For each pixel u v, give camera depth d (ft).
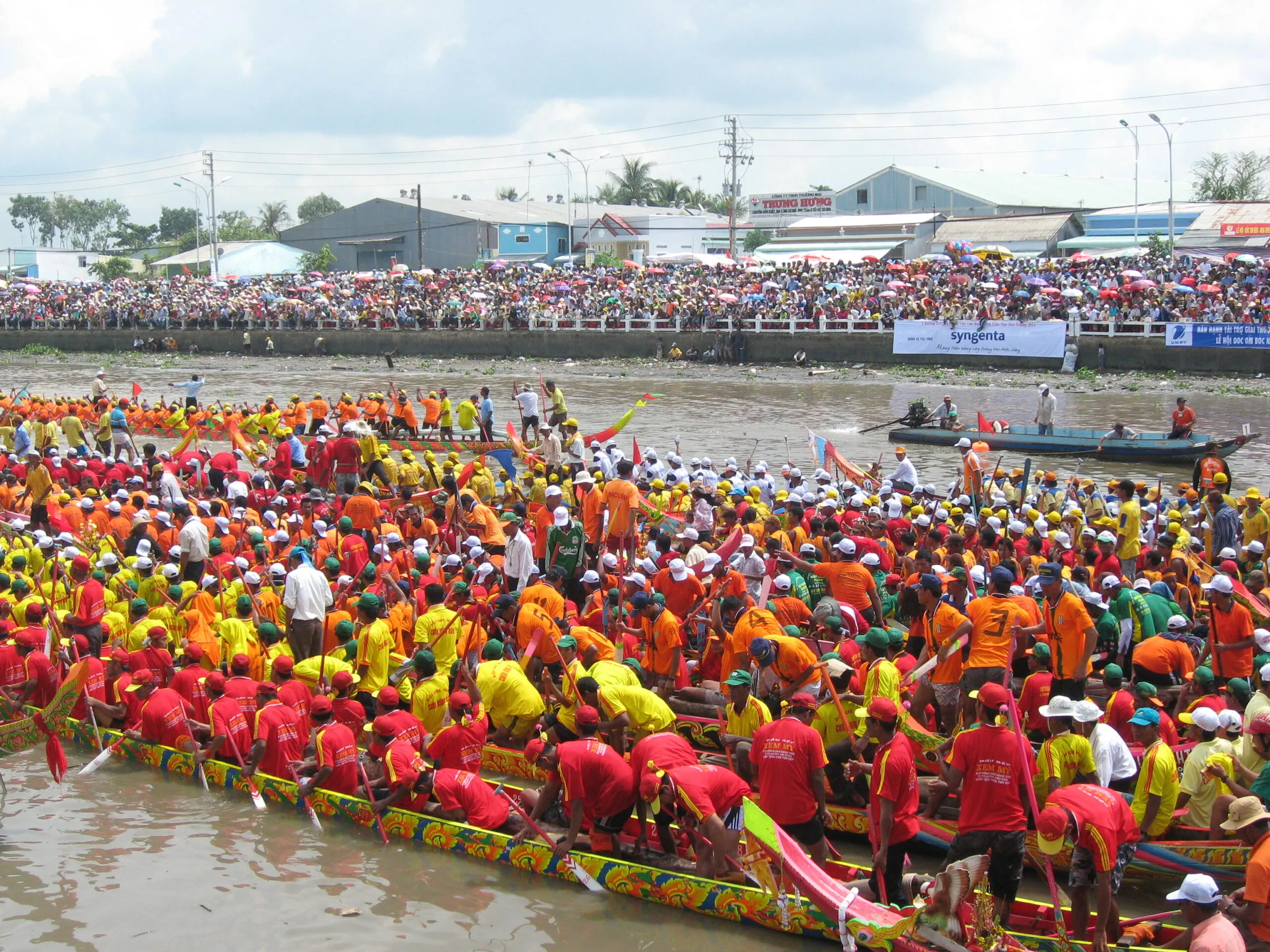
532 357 207.82
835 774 35.86
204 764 42.24
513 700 41.45
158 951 31.63
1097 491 87.04
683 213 370.53
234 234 470.80
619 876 34.14
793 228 289.74
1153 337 158.40
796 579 48.26
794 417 135.95
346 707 41.34
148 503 66.23
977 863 28.17
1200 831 33.73
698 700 43.86
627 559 58.34
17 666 44.60
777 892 31.58
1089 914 31.76
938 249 268.21
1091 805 27.68
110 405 119.85
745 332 189.06
